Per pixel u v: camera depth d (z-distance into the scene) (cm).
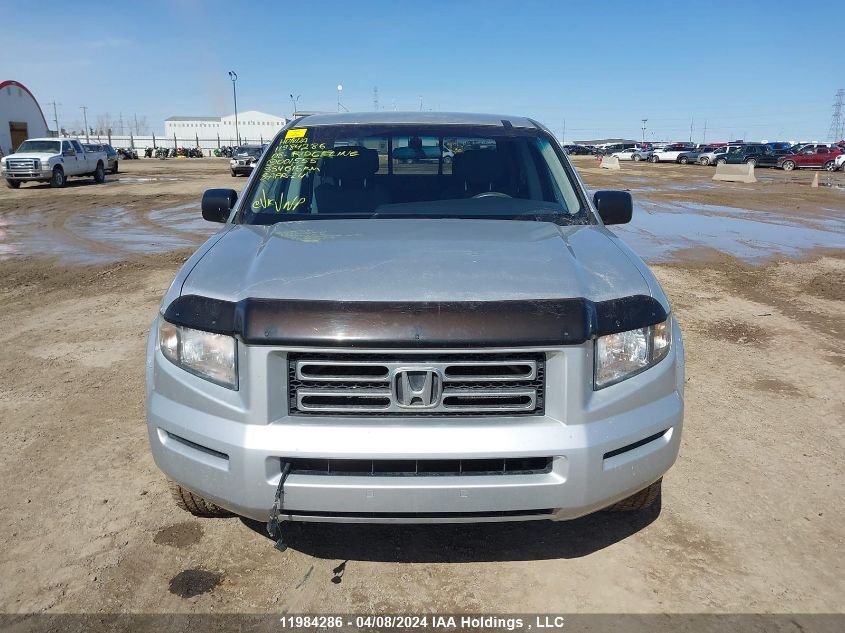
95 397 462
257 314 226
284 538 301
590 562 287
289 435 225
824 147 4297
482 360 224
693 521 318
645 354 248
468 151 366
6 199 2067
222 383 236
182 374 244
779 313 699
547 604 261
